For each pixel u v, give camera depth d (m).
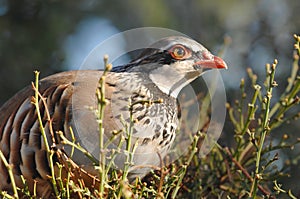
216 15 18.39
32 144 9.39
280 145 11.21
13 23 17.28
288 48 17.56
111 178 8.87
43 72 16.66
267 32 18.28
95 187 9.44
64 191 8.81
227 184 11.48
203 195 11.16
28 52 16.78
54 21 17.25
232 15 18.61
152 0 17.86
